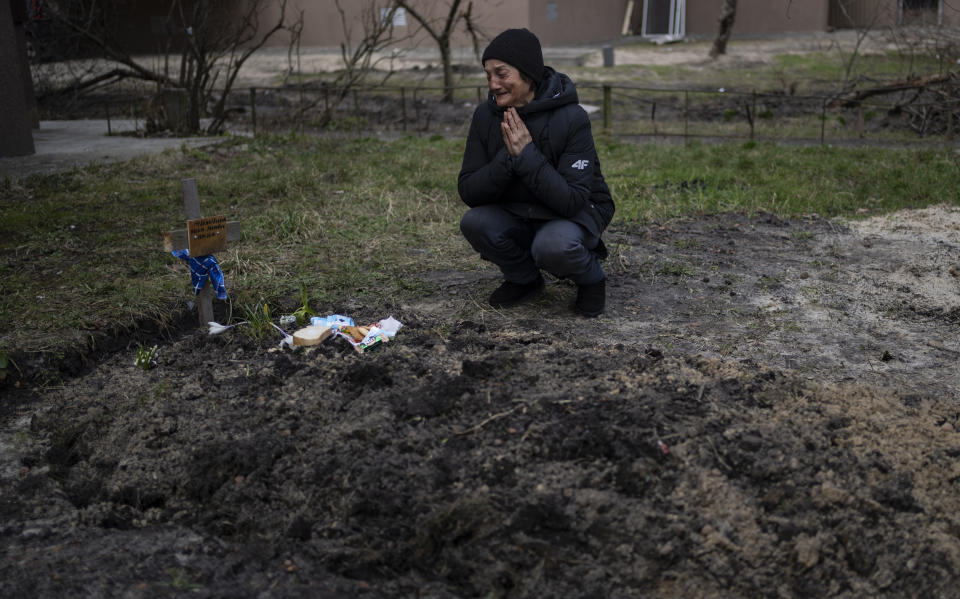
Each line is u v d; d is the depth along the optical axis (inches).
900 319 180.5
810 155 383.2
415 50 943.0
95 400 143.0
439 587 101.3
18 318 174.9
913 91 610.9
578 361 145.6
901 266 215.0
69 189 307.7
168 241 160.4
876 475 113.7
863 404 132.4
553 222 166.1
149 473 121.9
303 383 141.3
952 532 106.4
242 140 424.5
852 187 307.9
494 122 165.0
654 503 109.0
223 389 142.6
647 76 792.9
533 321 175.8
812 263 218.1
